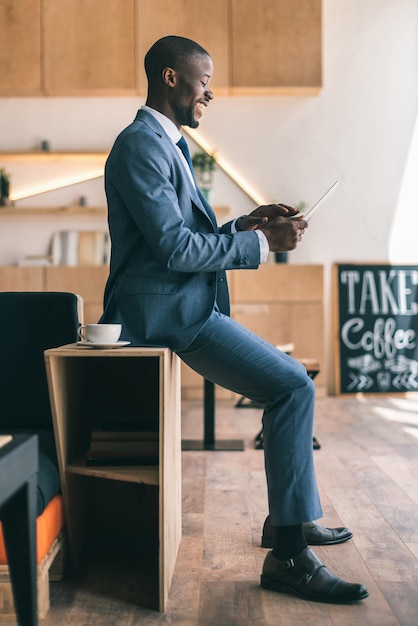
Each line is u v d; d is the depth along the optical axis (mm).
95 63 5680
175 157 1990
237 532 2455
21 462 1138
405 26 6082
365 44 6102
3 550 1749
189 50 2053
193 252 1840
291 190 6125
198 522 2570
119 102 6094
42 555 1816
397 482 3133
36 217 6121
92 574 2100
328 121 6105
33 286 5648
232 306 5684
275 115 6109
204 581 2025
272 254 5938
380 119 6109
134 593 1955
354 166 6117
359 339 6102
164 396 1841
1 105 6105
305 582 1900
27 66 5676
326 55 6109
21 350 2242
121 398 2434
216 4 5695
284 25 5715
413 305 6129
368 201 6121
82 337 2285
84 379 2326
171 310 1935
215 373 1999
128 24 5676
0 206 5945
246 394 2000
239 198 6133
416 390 6105
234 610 1834
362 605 1855
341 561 2172
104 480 2430
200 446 3926
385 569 2104
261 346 1966
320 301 5676
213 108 6102
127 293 1963
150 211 1839
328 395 6145
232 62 5719
